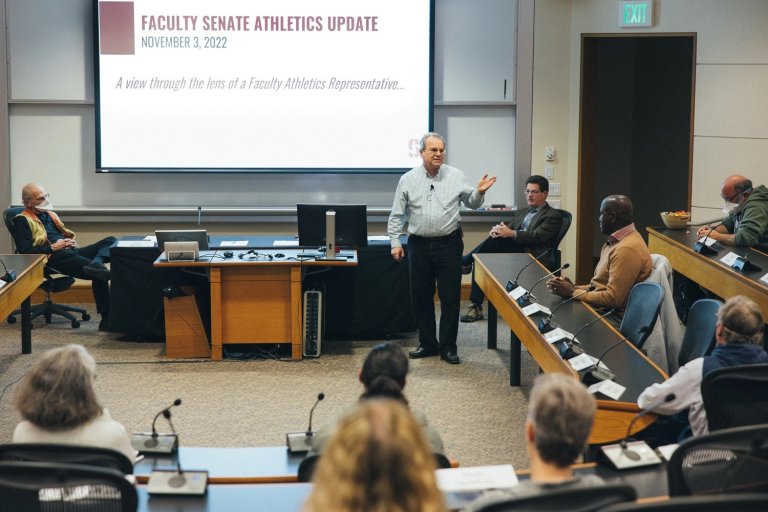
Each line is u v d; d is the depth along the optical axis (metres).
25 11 7.66
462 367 6.16
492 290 5.71
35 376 2.80
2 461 2.52
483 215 7.95
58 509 2.35
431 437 2.89
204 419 5.14
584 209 8.13
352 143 7.89
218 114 7.79
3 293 5.38
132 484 2.36
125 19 7.65
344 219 6.29
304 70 7.80
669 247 6.59
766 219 6.17
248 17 7.73
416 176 6.20
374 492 1.35
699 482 2.49
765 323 5.06
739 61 7.80
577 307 4.92
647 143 9.90
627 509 1.86
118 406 5.34
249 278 6.26
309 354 6.34
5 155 7.72
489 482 2.72
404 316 6.82
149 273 6.61
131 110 7.73
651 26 7.83
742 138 7.87
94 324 7.27
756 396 3.13
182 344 6.33
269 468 3.12
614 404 3.38
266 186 7.96
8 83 7.69
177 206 7.91
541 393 2.29
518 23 7.86
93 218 7.82
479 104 7.95
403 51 7.81
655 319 4.43
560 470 2.28
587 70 7.96
